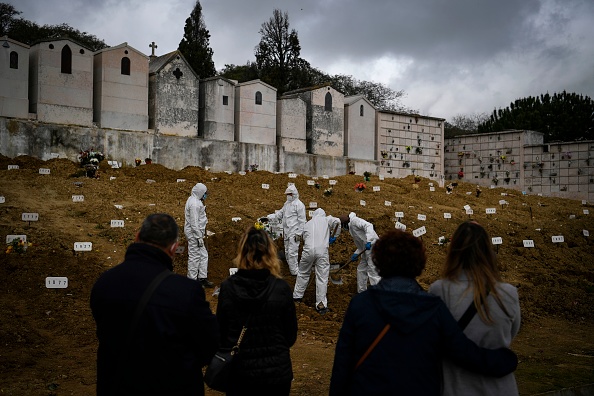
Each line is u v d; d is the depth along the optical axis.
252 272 4.74
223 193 21.09
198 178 23.33
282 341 4.72
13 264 12.61
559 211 26.66
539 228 21.20
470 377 4.02
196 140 26.09
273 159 28.42
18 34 40.22
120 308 3.86
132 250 4.10
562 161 35.25
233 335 4.64
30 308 10.83
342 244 16.27
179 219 17.34
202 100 27.16
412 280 4.18
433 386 3.94
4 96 22.05
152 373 3.81
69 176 20.84
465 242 4.27
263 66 45.69
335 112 31.42
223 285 4.78
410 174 34.38
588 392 7.52
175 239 4.25
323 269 11.59
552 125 49.03
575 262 17.69
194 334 3.91
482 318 4.09
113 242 15.21
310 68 51.03
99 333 3.95
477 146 38.81
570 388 7.44
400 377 3.86
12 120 21.89
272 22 46.09
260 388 4.61
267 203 20.64
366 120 32.84
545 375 8.05
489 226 20.67
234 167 27.16
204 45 39.22
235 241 14.86
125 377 3.81
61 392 6.96
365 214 20.28
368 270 11.52
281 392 4.68
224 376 4.58
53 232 15.22
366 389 3.92
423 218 19.39
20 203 17.38
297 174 28.91
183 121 26.14
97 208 17.56
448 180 38.72
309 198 22.48
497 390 3.99
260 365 4.59
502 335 4.10
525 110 50.97
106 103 24.34
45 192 18.66
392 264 4.16
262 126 28.52
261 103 28.45
